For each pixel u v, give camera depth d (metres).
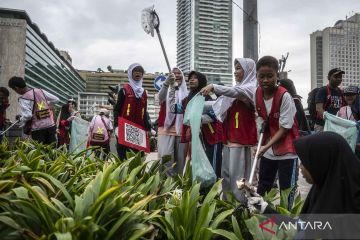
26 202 2.35
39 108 6.55
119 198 2.47
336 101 6.47
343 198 1.94
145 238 2.55
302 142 2.10
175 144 5.69
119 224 2.34
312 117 6.78
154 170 4.08
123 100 6.03
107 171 2.72
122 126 5.57
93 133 9.13
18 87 6.52
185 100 5.59
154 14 5.40
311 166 2.05
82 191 3.05
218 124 4.91
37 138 6.57
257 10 8.10
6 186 2.71
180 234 2.67
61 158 4.04
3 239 2.23
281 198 3.39
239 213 2.98
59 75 87.19
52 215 2.45
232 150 4.17
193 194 2.99
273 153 3.82
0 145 5.00
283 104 3.69
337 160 2.00
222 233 2.52
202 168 4.07
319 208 1.99
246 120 4.20
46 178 3.03
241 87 4.07
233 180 4.15
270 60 3.70
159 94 5.71
